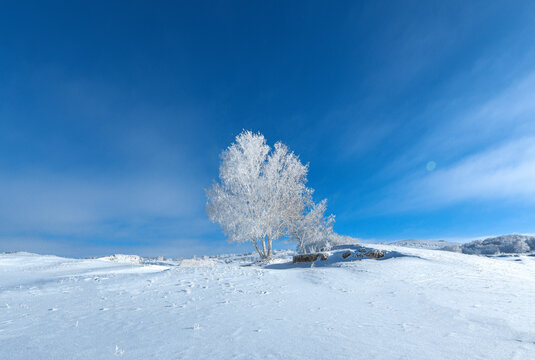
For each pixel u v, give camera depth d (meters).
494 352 3.66
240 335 4.30
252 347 3.79
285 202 24.73
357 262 14.91
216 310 5.96
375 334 4.40
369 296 7.82
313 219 25.58
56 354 3.55
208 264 18.08
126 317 5.37
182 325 4.84
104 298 7.06
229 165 24.53
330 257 18.45
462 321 5.27
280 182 24.73
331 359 3.38
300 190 25.30
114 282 9.14
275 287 8.87
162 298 7.13
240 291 8.10
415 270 12.21
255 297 7.38
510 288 9.15
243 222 22.86
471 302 7.06
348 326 4.85
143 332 4.45
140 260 24.72
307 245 27.33
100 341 4.04
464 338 4.24
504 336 4.36
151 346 3.83
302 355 3.50
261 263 21.08
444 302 7.03
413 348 3.79
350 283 9.82
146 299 7.01
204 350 3.68
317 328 4.71
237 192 24.47
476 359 3.42
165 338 4.16
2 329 4.61
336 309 6.23
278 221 23.81
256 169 24.80
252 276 10.73
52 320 5.15
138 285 8.79
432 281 10.19
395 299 7.43
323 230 26.00
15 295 7.41
